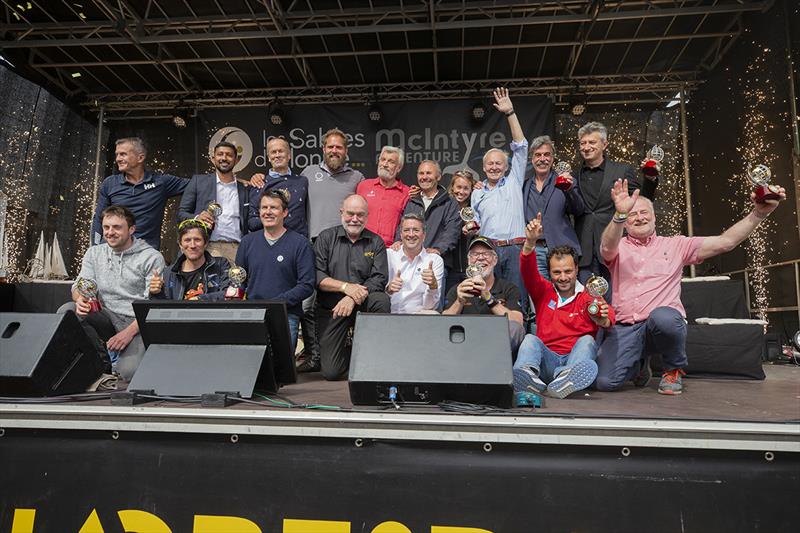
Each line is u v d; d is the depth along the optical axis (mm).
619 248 3295
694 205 8656
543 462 1863
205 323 2436
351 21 7750
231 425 1960
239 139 9070
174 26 7832
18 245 7715
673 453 1835
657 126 8906
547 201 4184
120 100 9336
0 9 7469
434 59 8312
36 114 8273
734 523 1790
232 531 1935
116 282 3479
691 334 4133
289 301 3549
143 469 1999
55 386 2412
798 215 6555
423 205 4727
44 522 2008
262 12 7605
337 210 4719
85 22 7672
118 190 4621
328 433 1925
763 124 7176
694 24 7715
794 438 1789
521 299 4133
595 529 1820
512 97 8766
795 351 5418
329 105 8945
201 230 3592
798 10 6527
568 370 2697
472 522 1860
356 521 1896
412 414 1908
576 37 7992
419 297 3854
